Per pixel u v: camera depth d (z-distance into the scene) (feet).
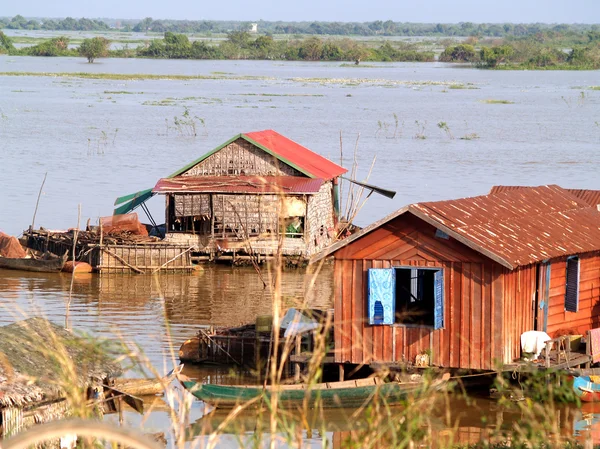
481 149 428.15
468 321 128.88
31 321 118.32
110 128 491.31
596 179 335.47
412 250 131.34
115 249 224.33
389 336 132.26
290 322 140.56
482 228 132.87
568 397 85.20
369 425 63.72
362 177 340.80
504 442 102.12
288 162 238.89
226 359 148.87
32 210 281.33
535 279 136.46
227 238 233.96
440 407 119.96
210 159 244.83
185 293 203.00
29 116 538.88
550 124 539.70
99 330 165.27
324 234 245.24
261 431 61.21
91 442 61.16
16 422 104.27
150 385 131.54
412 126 520.42
